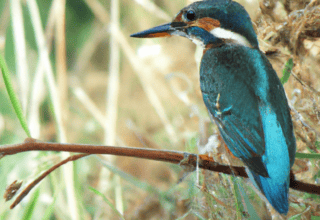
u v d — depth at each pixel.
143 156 6.32
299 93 8.52
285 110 6.36
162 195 9.17
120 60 14.70
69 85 14.05
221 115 6.73
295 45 8.51
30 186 6.17
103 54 15.58
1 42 13.37
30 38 14.70
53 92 9.80
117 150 6.24
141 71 11.97
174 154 6.45
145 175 11.72
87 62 15.15
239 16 7.06
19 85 11.06
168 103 12.79
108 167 8.56
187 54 13.31
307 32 8.44
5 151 6.03
